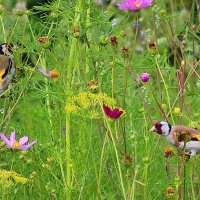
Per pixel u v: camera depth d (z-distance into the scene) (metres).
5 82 10.77
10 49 10.95
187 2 15.59
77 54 10.26
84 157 10.32
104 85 10.94
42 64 10.94
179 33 12.79
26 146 9.87
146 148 9.46
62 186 10.09
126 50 10.12
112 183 10.08
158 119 11.45
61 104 10.95
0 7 11.29
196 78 12.63
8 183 9.16
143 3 10.41
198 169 10.72
